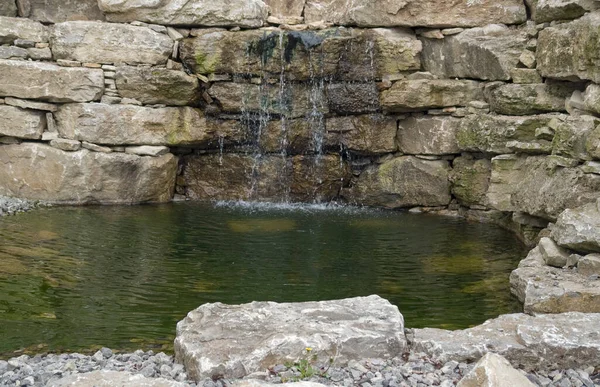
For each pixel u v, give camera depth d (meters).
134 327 6.22
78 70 11.12
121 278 7.51
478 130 10.41
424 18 11.06
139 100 11.41
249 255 8.50
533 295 6.53
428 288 7.40
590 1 9.02
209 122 11.69
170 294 7.05
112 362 5.32
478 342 5.23
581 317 5.64
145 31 11.34
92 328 6.18
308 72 11.47
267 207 11.43
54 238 8.98
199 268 7.93
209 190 12.01
